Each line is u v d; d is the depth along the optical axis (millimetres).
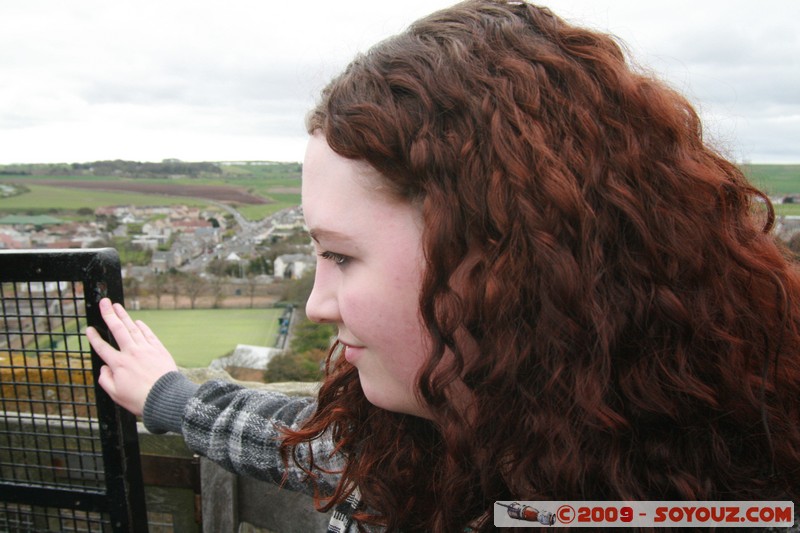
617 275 645
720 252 665
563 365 637
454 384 720
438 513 785
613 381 651
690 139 726
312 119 738
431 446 892
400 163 654
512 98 641
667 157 658
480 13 716
